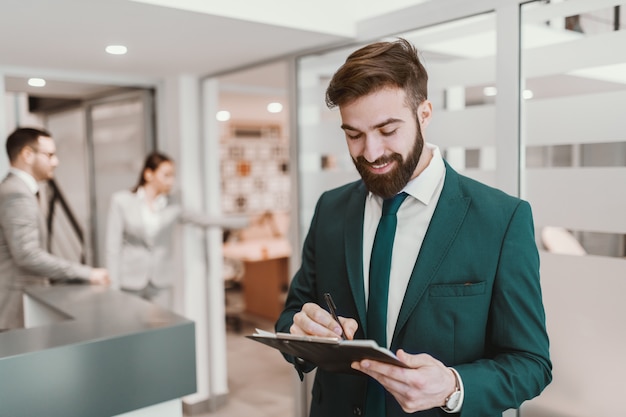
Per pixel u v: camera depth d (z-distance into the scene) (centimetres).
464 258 116
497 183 200
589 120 176
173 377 182
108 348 168
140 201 334
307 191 279
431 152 126
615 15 168
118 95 384
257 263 574
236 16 210
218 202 363
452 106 217
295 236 286
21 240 251
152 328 178
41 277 265
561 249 185
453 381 104
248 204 809
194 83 347
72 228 464
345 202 137
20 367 152
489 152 204
